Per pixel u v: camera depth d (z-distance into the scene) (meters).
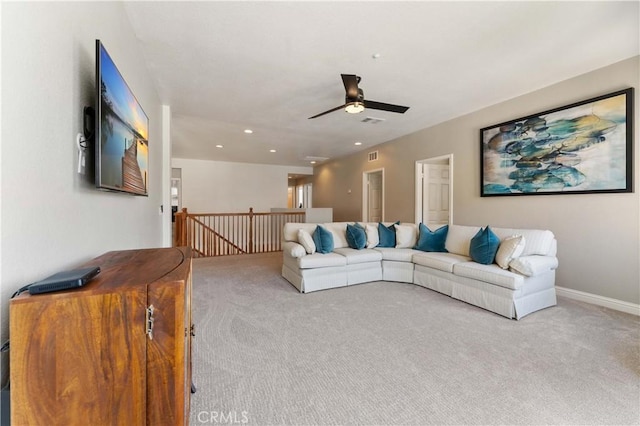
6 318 0.74
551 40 2.48
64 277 0.74
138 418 0.74
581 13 2.12
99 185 1.21
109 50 1.68
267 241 7.98
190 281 1.24
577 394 1.59
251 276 4.29
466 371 1.81
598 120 2.97
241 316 2.71
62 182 1.05
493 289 2.81
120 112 1.55
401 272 3.95
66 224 1.08
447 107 4.16
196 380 1.70
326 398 1.56
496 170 3.98
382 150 6.41
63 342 0.69
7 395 0.69
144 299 0.74
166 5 2.02
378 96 3.74
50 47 0.97
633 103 2.75
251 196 9.38
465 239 3.68
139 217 2.44
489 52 2.67
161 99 3.82
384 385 1.67
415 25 2.26
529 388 1.64
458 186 4.56
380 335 2.32
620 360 1.93
